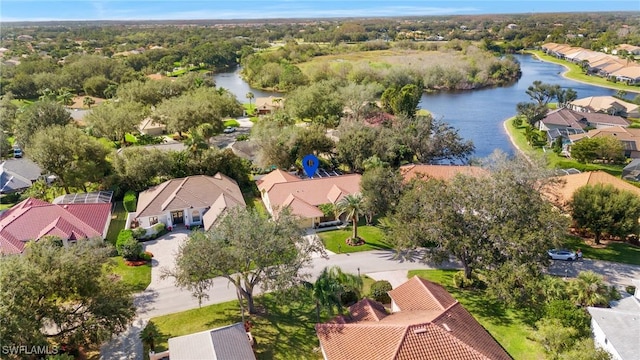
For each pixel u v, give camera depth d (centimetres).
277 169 8062
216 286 5166
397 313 4138
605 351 3581
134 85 14300
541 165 6100
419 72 18638
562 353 3831
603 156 9338
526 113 12012
